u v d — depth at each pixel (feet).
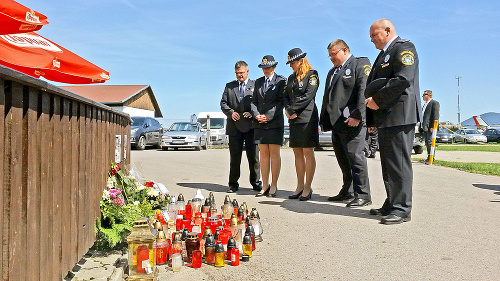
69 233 9.61
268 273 11.02
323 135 67.82
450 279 10.32
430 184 26.14
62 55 18.38
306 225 15.81
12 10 12.03
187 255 12.00
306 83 20.07
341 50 19.03
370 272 10.89
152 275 10.34
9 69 6.24
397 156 15.97
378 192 23.39
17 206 6.90
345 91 18.74
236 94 23.39
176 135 68.39
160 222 13.28
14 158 6.81
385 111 15.92
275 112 21.68
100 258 11.36
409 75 15.19
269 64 21.80
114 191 12.94
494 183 26.68
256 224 14.07
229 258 11.94
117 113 15.55
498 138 150.10
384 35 16.17
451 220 16.26
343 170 20.42
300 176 21.48
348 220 16.48
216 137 84.53
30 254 7.39
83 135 10.87
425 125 39.86
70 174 9.73
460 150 75.51
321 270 11.13
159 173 31.94
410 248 12.82
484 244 13.14
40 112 7.88
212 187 25.30
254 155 23.72
